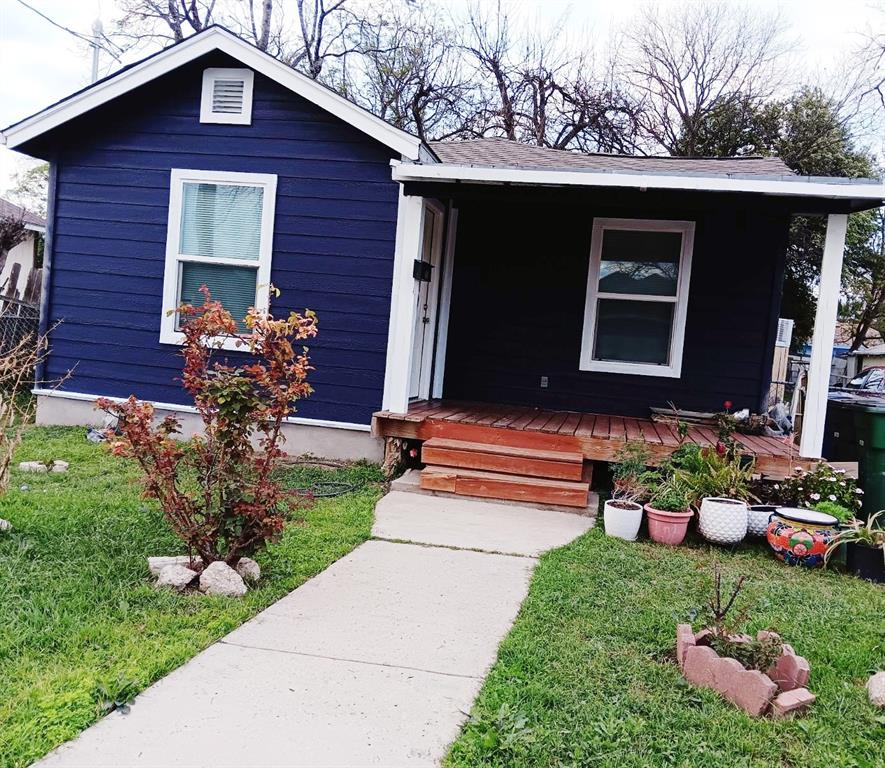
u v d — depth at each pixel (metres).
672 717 2.85
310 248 7.73
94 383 8.29
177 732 2.57
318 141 7.67
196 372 4.06
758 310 8.06
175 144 7.98
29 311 11.59
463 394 8.70
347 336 7.68
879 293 23.61
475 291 8.65
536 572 4.60
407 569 4.56
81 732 2.54
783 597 4.42
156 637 3.29
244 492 4.07
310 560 4.57
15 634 3.19
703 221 8.11
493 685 3.02
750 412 8.06
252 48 7.50
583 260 8.38
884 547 4.98
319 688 2.95
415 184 6.88
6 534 4.48
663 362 8.28
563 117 25.55
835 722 2.91
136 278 8.14
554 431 6.73
